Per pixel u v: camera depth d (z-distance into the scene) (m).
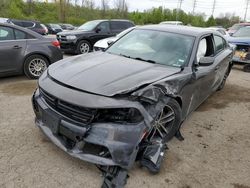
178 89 3.26
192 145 3.71
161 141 3.23
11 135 3.55
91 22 11.88
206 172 3.13
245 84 7.59
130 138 2.62
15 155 3.11
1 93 5.23
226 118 4.86
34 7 52.28
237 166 3.32
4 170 2.84
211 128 4.36
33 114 4.27
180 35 4.28
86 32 10.86
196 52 4.01
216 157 3.47
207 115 4.94
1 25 5.80
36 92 3.33
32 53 6.21
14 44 5.93
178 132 3.80
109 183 2.64
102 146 2.68
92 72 3.12
